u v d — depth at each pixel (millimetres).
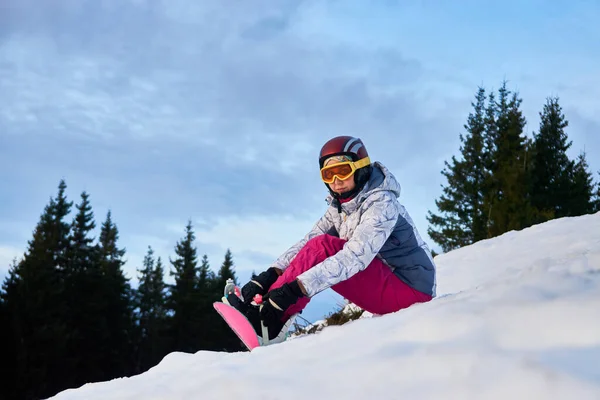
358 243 2656
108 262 43844
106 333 33250
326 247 2725
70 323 32219
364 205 2791
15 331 28391
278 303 2537
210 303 45094
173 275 45281
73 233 40469
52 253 36531
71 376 30172
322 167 2857
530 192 27109
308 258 2680
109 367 34469
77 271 36656
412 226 2895
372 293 2869
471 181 30938
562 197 27031
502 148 30266
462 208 31219
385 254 2873
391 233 2832
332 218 3053
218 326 44094
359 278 2834
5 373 28078
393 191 2887
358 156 2814
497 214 24359
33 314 29281
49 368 29422
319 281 2564
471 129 33875
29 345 28641
